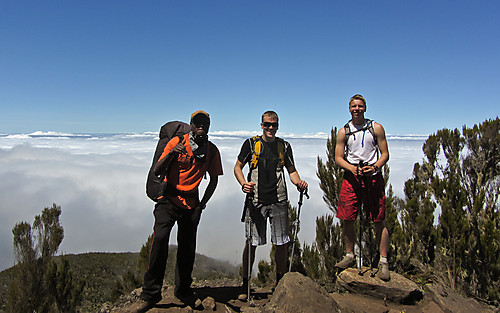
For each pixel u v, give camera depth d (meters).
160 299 3.33
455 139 6.57
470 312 4.05
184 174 3.30
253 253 3.90
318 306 3.19
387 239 4.33
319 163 5.90
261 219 3.86
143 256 7.13
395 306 4.07
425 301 4.18
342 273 4.58
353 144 4.29
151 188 3.37
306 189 3.97
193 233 3.47
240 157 3.94
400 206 5.91
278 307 3.21
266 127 3.85
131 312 3.22
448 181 5.72
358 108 4.23
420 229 5.52
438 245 5.38
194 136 3.30
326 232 5.51
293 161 4.00
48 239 9.84
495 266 5.05
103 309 3.70
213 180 3.51
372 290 4.23
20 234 9.38
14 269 9.46
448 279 5.15
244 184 3.74
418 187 6.17
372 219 4.27
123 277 7.14
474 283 5.18
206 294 4.00
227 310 3.46
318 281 5.25
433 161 6.71
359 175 4.16
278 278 4.04
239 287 4.32
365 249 5.18
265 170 3.82
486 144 6.16
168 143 3.30
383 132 4.21
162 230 3.23
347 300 4.21
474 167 6.42
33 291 9.47
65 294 9.98
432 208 5.61
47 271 9.71
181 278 3.48
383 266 4.32
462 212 5.47
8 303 9.34
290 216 5.72
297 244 5.77
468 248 5.31
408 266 5.04
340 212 4.49
